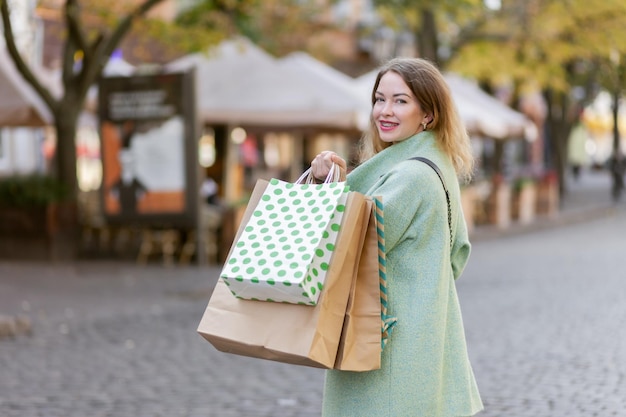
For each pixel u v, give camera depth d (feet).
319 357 9.32
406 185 9.98
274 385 22.35
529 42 68.74
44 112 50.98
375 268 9.73
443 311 10.11
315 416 19.35
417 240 10.10
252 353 9.67
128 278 43.11
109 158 48.21
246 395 21.29
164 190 47.73
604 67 101.14
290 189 9.93
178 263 49.83
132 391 21.70
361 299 9.74
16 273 43.83
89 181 79.41
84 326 30.63
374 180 10.65
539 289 39.37
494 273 45.80
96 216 53.11
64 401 20.72
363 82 59.11
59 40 67.31
